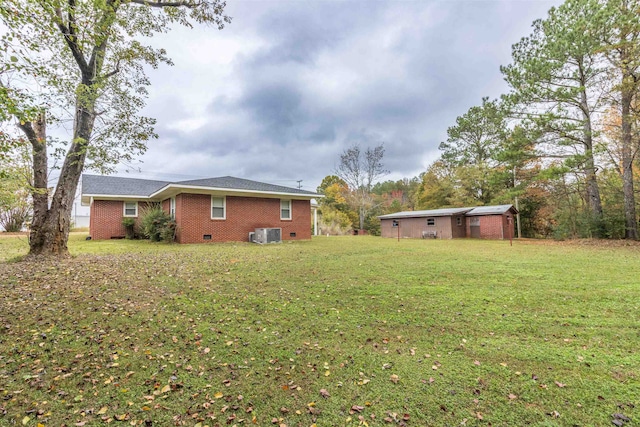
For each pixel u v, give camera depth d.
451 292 5.40
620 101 13.80
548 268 7.58
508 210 20.86
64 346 3.31
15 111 4.26
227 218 14.45
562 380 2.62
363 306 4.67
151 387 2.59
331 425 2.13
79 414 2.24
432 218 21.98
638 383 2.55
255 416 2.23
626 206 14.52
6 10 4.26
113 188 17.80
